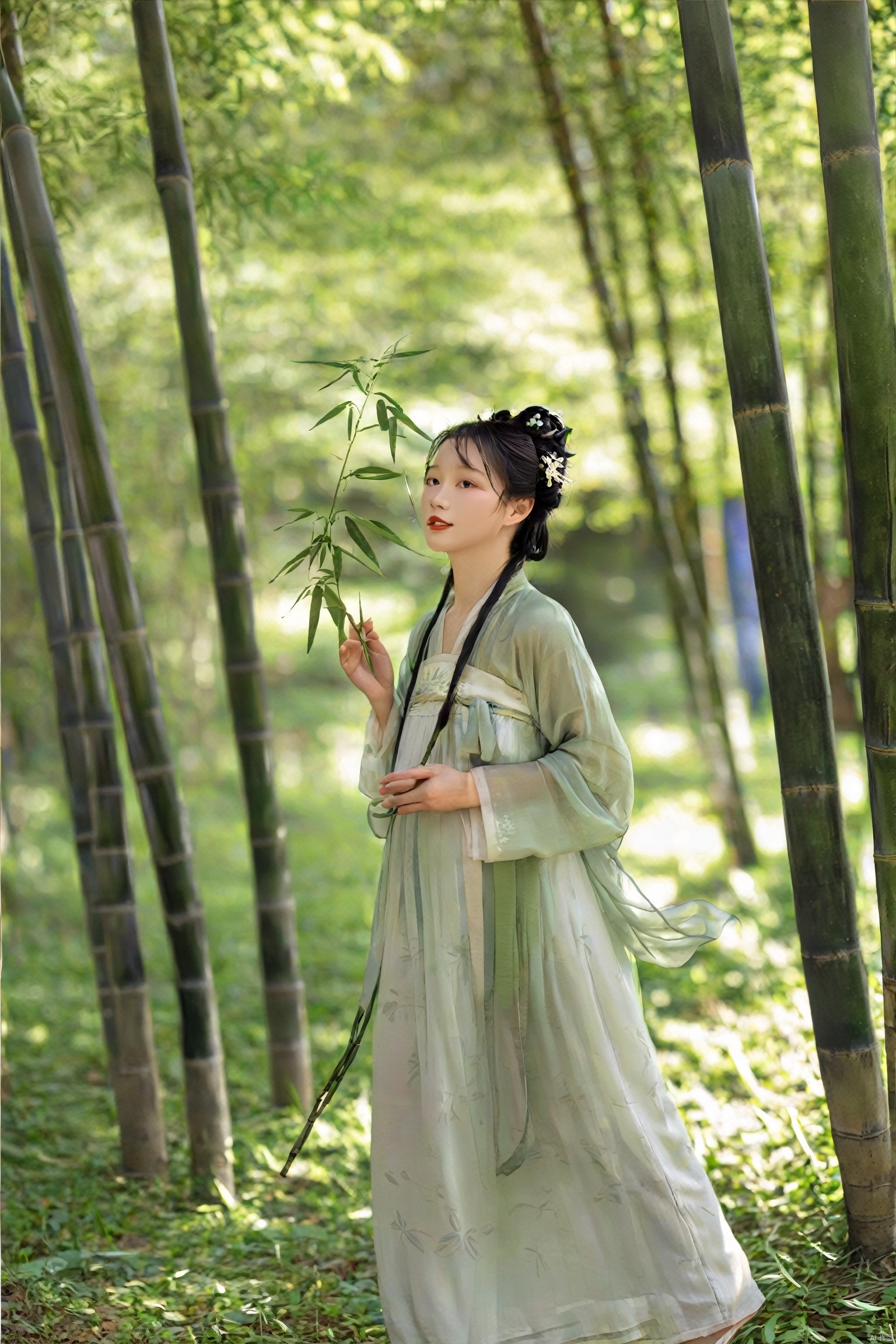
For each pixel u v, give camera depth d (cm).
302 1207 452
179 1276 380
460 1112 300
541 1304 300
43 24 498
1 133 412
